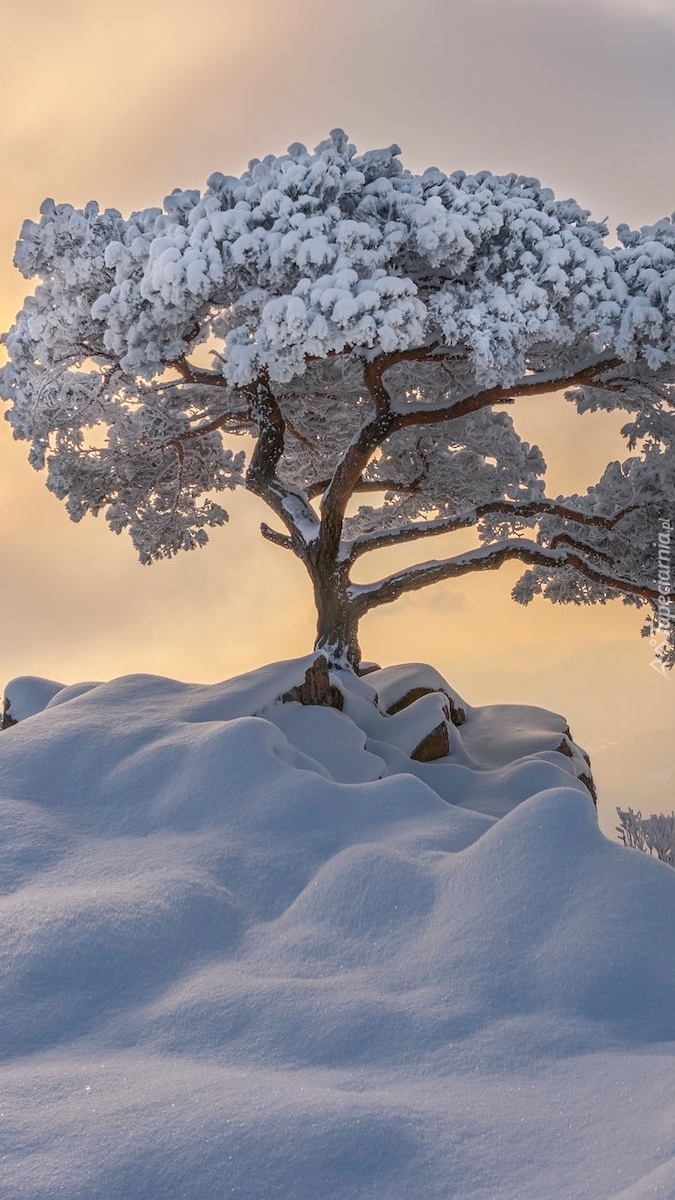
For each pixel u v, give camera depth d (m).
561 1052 3.35
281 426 14.58
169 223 11.85
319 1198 2.64
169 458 17.05
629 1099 2.96
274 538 15.24
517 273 11.27
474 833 5.32
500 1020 3.60
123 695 8.82
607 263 11.42
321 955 4.29
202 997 3.93
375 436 13.49
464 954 4.02
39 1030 3.79
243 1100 3.03
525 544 15.34
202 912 4.64
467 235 11.16
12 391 13.98
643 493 15.94
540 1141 2.81
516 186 12.66
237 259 10.75
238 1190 2.67
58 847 5.64
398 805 5.78
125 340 12.09
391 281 10.36
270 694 9.83
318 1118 2.90
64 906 4.53
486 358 10.75
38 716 7.96
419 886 4.60
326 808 5.82
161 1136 2.87
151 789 6.43
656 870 4.25
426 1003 3.75
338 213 11.03
